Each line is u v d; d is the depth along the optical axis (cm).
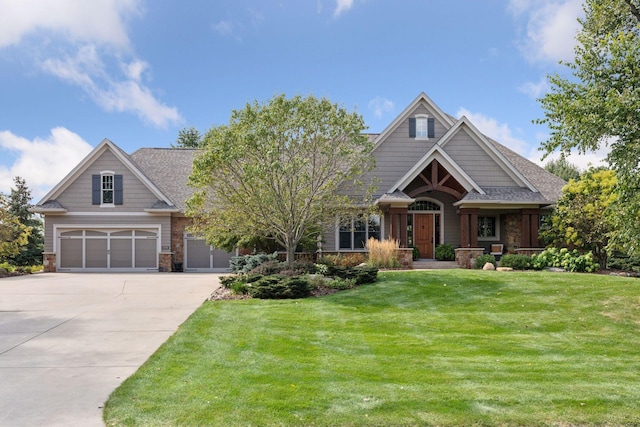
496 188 2278
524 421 477
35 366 679
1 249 2383
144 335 885
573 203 1967
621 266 1950
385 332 934
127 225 2466
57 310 1159
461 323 1022
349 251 2236
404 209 2100
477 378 622
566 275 1573
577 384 603
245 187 1481
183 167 2812
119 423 468
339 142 1547
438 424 468
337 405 511
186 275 2175
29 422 476
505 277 1541
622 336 930
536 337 917
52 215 2455
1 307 1206
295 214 1553
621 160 936
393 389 567
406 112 2348
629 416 491
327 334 898
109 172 2475
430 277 1559
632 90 954
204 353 746
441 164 2153
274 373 633
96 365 685
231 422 466
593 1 1176
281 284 1302
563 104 973
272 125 1483
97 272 2402
